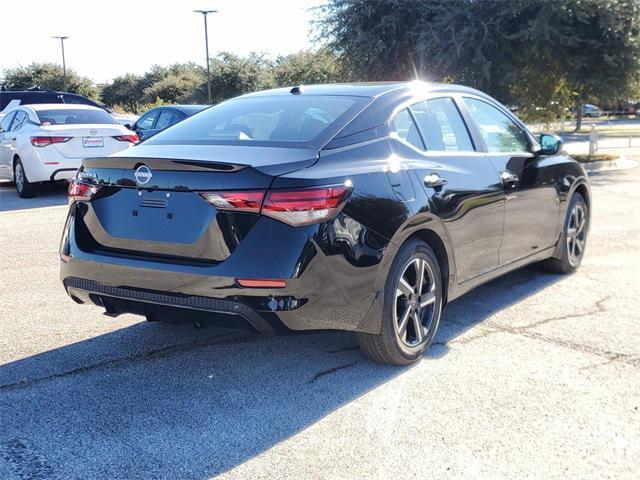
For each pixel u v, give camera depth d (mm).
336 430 3412
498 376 4039
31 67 57406
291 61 41375
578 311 5266
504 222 5062
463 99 5094
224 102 4934
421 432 3385
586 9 16562
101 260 3906
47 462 3109
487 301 5543
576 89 18828
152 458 3150
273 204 3453
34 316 5188
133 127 15141
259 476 3006
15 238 8094
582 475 3002
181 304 3654
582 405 3658
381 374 4090
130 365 4254
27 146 11398
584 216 6477
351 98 4383
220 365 4258
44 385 3945
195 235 3613
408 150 4277
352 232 3660
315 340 4676
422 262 4219
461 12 17375
